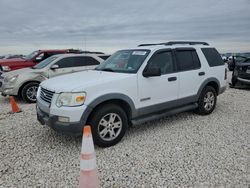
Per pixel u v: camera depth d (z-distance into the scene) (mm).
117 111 4000
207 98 5754
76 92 3619
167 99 4781
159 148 3916
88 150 2418
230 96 8445
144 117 4520
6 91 7668
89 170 2420
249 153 3664
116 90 3980
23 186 2893
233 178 2961
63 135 4586
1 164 3457
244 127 4914
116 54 5316
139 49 4883
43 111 3998
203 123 5211
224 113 6039
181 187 2805
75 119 3604
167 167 3283
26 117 5922
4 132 4797
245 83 9742
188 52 5324
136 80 4238
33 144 4168
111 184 2902
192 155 3631
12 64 9867
